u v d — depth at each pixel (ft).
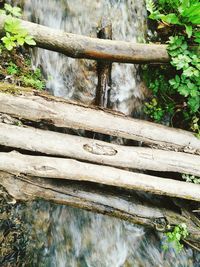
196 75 3.69
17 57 3.83
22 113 3.23
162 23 4.20
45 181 3.27
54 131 3.62
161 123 4.33
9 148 3.28
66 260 3.92
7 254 3.65
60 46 3.45
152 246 4.23
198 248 3.91
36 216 3.75
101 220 4.04
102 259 4.01
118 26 4.21
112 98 4.10
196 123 4.29
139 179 3.43
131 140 4.05
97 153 3.40
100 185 3.69
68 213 3.92
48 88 3.91
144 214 3.65
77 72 4.04
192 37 3.92
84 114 3.44
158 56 3.73
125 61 3.68
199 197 3.66
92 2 4.13
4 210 3.52
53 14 4.06
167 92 4.28
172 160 3.70
